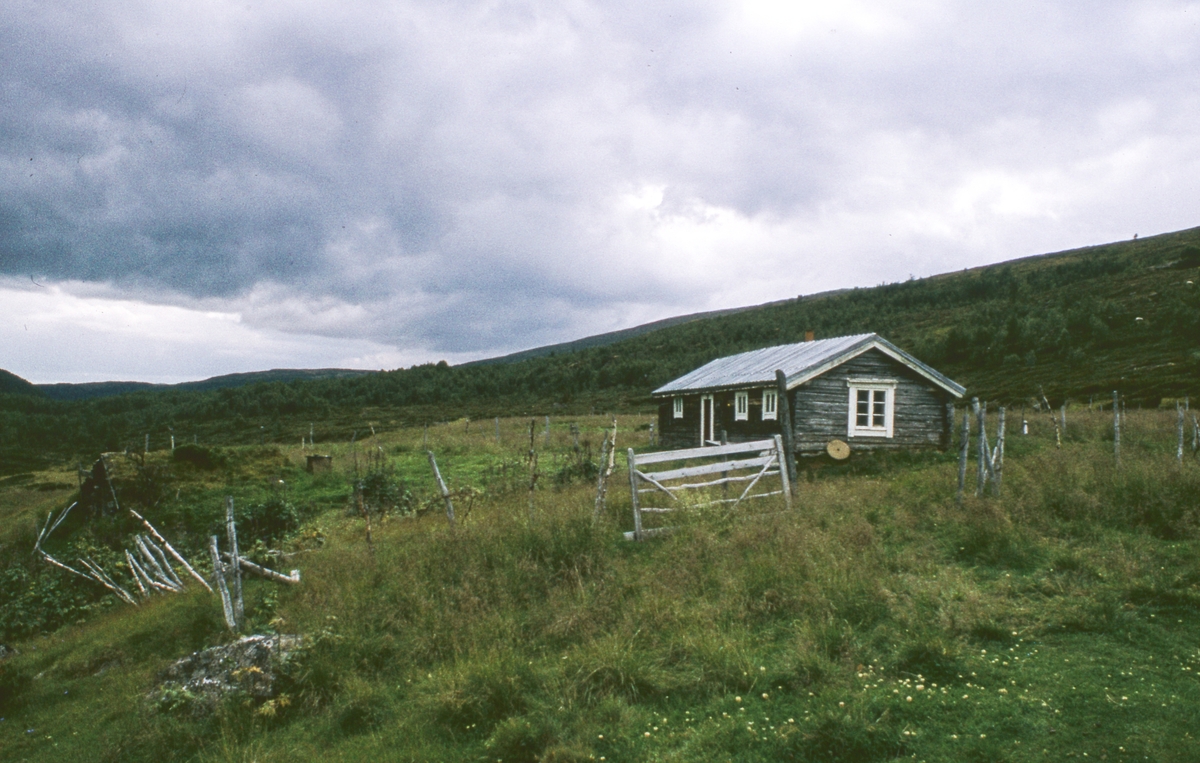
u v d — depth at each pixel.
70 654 9.87
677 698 5.90
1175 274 78.56
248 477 20.22
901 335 91.06
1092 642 6.36
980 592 7.62
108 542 16.09
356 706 6.39
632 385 90.12
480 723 5.85
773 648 6.66
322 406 96.88
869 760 4.77
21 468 57.31
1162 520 9.61
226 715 6.59
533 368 126.00
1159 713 5.04
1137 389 37.00
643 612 7.36
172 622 9.52
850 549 8.99
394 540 11.74
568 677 6.24
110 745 6.59
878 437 20.75
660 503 11.87
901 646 6.32
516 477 16.75
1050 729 4.93
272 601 9.15
